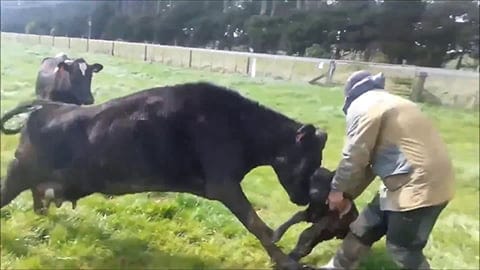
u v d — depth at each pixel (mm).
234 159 2602
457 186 2900
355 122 2248
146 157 2609
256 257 2688
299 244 2650
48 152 2668
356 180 2305
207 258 2717
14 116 2764
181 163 2613
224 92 2623
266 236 2619
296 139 2580
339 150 2654
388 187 2301
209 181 2605
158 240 2756
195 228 2773
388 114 2238
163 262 2705
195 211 2797
